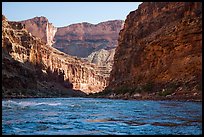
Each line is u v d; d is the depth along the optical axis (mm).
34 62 123938
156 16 80312
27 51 117188
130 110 26828
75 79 176500
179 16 69438
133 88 67500
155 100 48812
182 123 16188
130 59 80500
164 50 61594
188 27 56719
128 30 93438
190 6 61969
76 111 25734
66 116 20656
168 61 59844
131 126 15328
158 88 58469
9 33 104812
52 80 146000
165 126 15156
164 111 24312
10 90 70250
